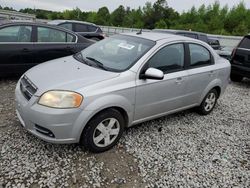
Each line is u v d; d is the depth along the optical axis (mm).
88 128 3365
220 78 5262
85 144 3445
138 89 3738
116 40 4566
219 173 3455
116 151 3693
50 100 3164
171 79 4191
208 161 3699
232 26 52562
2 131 3895
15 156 3320
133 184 3092
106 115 3475
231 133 4672
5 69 6023
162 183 3156
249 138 4551
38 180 2965
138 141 4012
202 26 51406
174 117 5094
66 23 11961
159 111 4246
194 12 60250
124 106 3633
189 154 3820
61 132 3193
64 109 3139
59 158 3379
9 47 5957
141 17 65812
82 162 3361
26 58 6211
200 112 5270
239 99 6793
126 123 3855
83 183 3010
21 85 3725
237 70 8297
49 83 3342
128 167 3379
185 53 4523
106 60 4051
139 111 3906
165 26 59094
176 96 4410
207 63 5016
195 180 3266
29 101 3287
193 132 4539
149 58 3922
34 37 6312
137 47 4137
